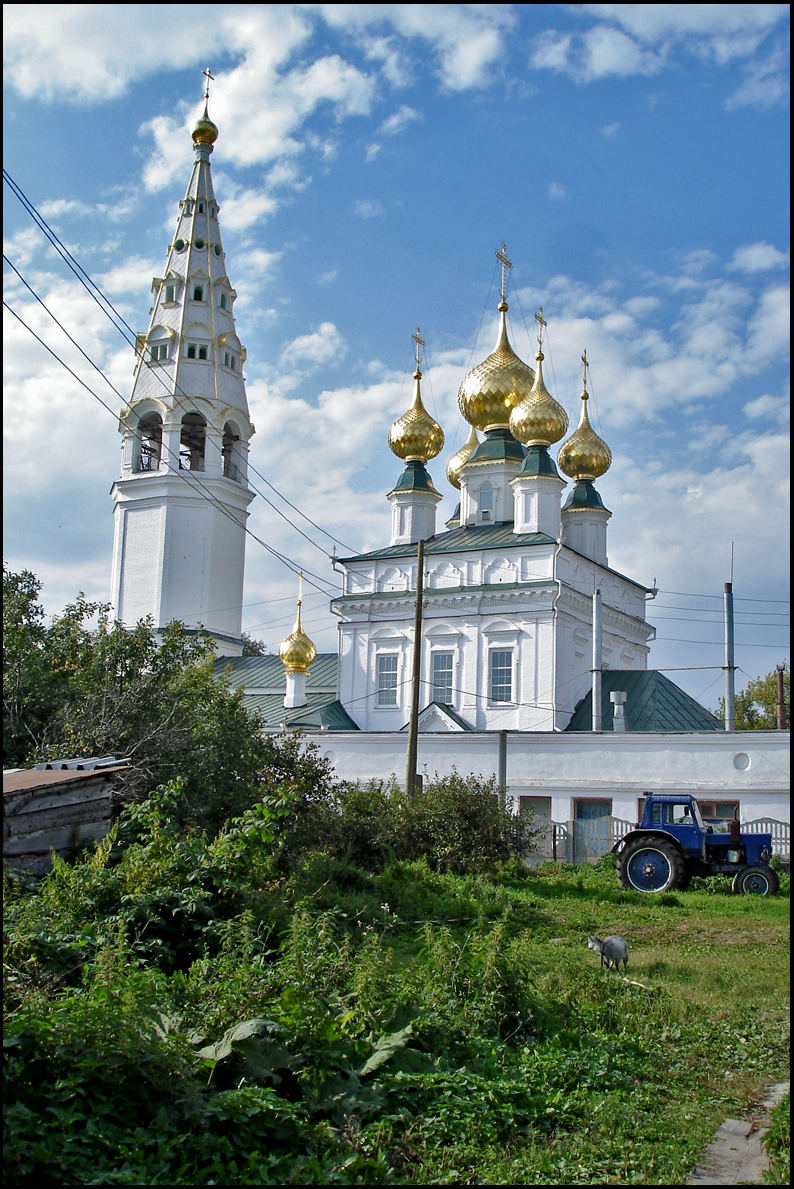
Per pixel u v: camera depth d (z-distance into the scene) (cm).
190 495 5331
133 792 2109
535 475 4591
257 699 5019
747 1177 827
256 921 1414
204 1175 753
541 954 1667
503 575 4512
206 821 2158
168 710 2330
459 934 1848
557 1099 993
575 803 3784
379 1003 1087
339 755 4244
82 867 1352
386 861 2611
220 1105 828
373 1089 940
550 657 4309
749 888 2658
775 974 1565
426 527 5072
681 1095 1036
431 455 5172
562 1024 1199
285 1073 942
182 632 2681
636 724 4203
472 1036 1103
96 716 2286
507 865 2800
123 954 1047
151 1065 837
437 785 2962
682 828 2722
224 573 5394
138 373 5466
